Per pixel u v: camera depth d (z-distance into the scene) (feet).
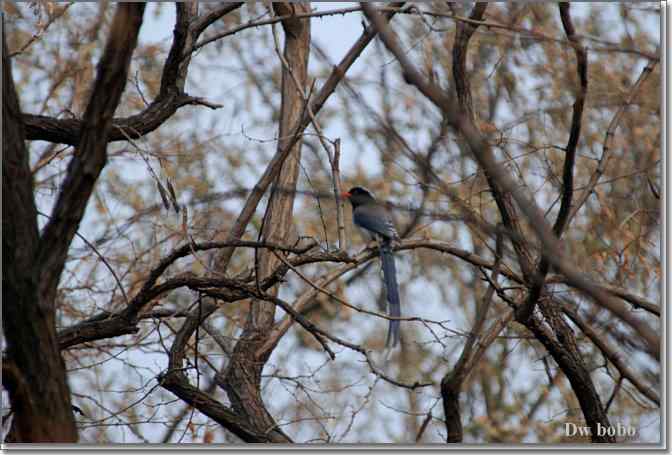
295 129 40.78
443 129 37.04
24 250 25.67
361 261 44.19
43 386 25.39
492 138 41.78
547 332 40.22
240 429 40.19
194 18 42.50
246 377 42.22
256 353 42.73
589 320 39.11
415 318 34.60
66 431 25.53
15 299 25.31
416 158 22.95
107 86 25.67
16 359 25.31
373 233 43.83
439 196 41.16
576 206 40.63
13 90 26.86
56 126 37.60
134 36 25.46
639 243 44.06
